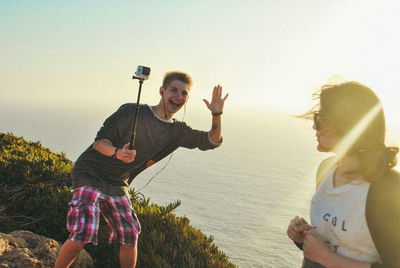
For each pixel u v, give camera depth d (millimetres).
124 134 3424
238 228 126000
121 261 3420
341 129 1671
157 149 3619
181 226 4973
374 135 1632
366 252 1654
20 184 5398
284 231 122625
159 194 175875
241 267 87250
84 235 3047
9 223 4406
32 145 8570
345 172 1717
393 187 1556
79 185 3262
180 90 3520
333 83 1793
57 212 4766
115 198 3400
